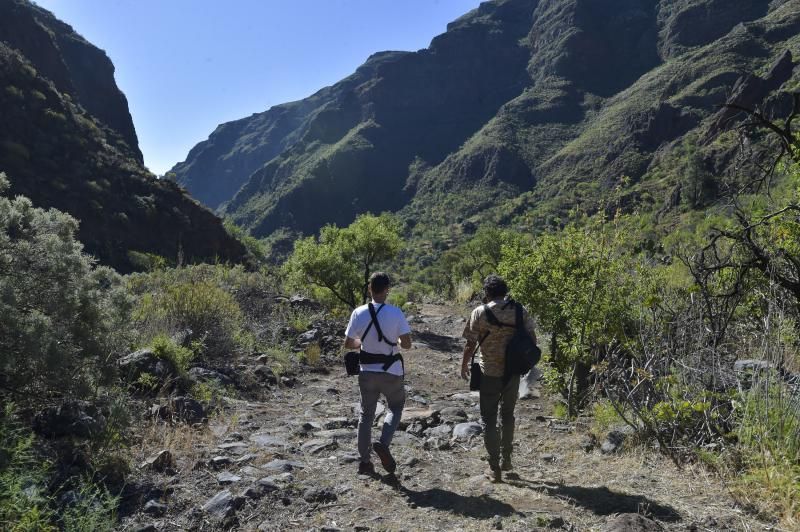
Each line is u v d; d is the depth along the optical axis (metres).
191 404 6.25
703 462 4.62
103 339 4.99
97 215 76.62
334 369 10.45
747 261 6.32
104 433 4.62
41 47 134.25
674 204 73.06
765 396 4.74
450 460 5.42
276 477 4.61
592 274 7.42
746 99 104.31
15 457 3.73
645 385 5.60
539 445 5.90
